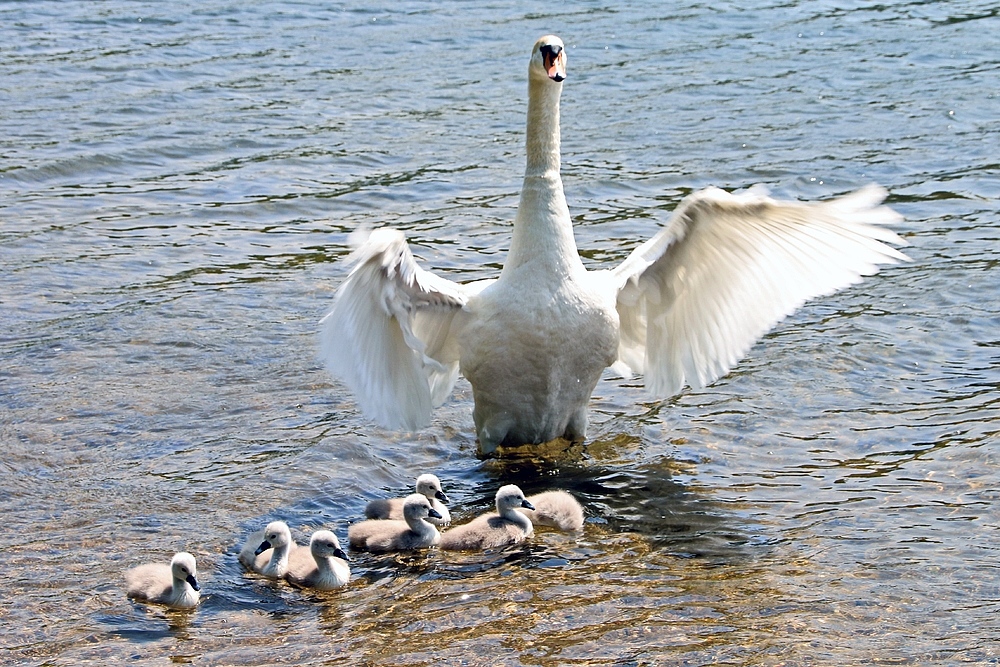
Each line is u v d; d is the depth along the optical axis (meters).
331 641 9.41
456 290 11.62
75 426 13.02
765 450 12.60
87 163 21.61
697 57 28.44
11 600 9.92
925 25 31.06
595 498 11.73
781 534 10.94
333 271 17.67
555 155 11.73
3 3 31.73
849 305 16.20
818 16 31.97
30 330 15.41
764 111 24.84
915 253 17.92
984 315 15.76
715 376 12.34
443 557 10.73
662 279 12.13
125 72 26.61
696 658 9.08
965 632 9.38
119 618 9.74
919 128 23.75
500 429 12.27
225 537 11.05
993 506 11.30
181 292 16.78
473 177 21.45
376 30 30.47
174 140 22.89
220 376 14.31
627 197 20.62
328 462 12.44
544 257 11.59
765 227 11.20
